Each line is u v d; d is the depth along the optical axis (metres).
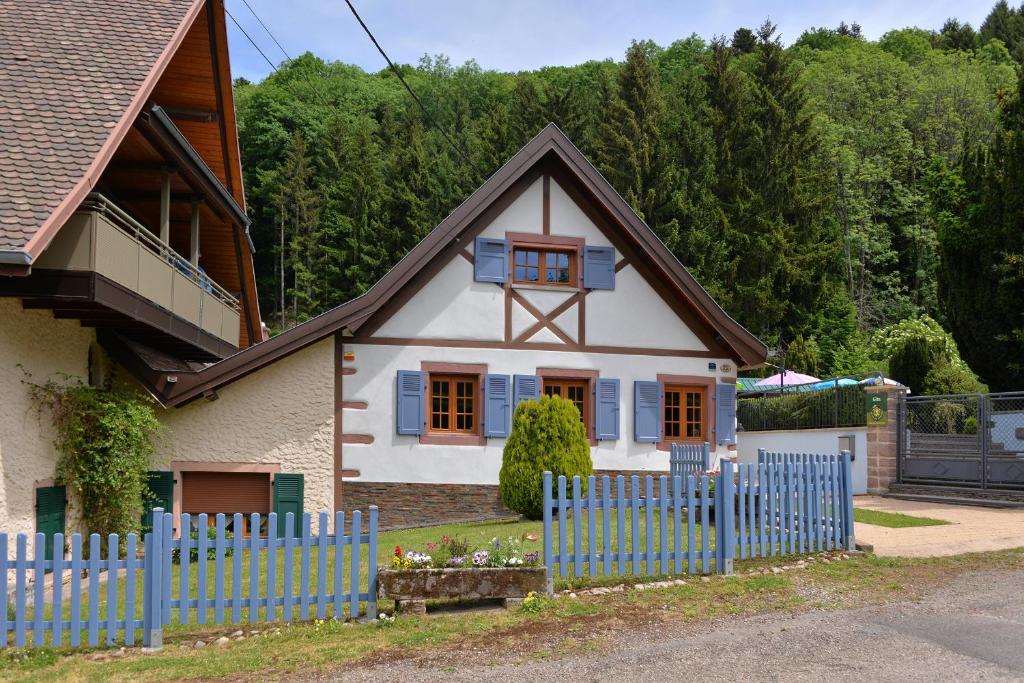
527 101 47.72
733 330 17.22
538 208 16.80
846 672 6.39
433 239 15.68
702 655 6.85
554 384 16.91
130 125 11.66
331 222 51.56
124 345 13.84
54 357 12.03
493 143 47.12
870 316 50.28
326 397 15.38
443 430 16.14
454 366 16.08
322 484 15.21
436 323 16.08
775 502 10.15
